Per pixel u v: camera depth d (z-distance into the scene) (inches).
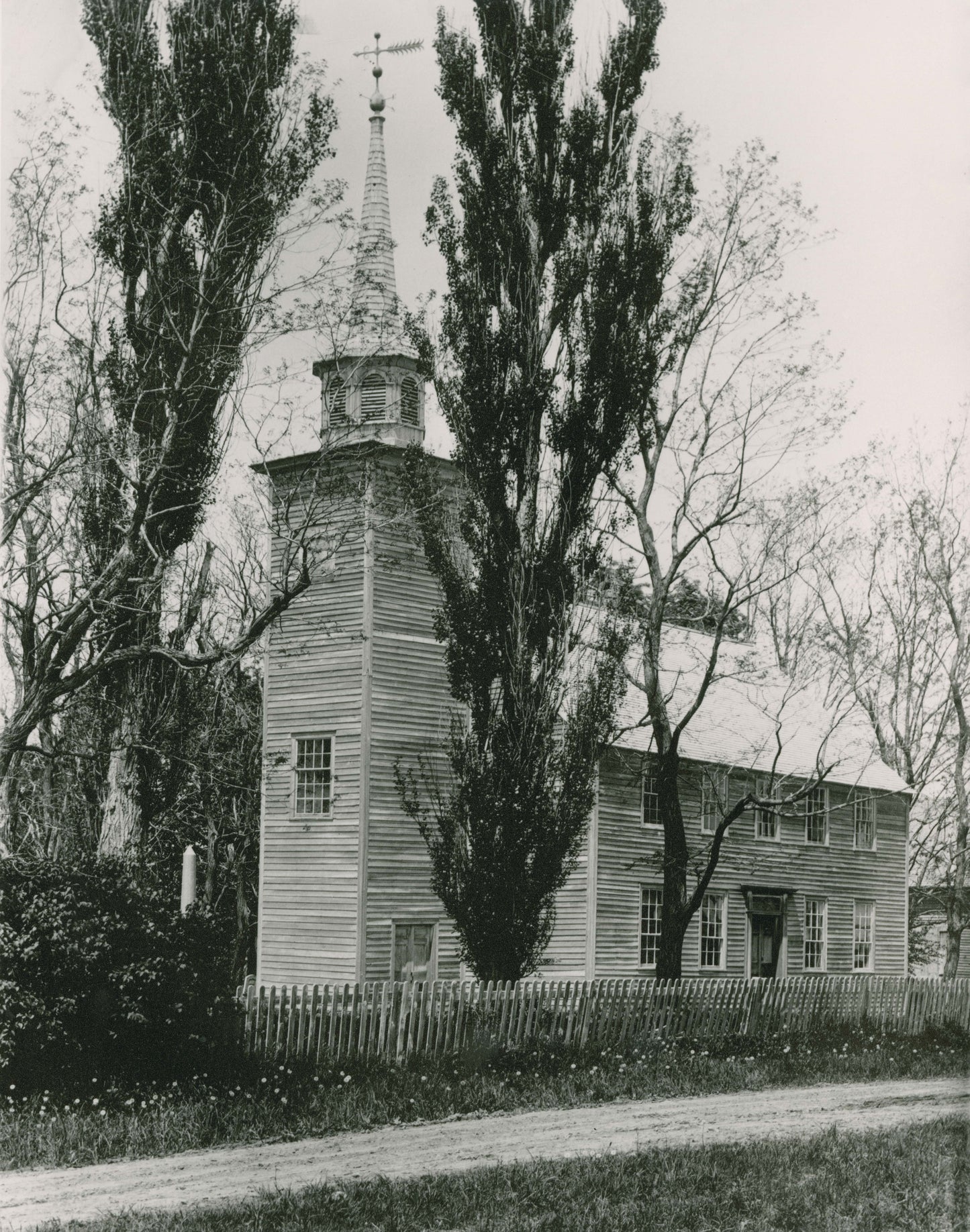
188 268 877.8
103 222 864.3
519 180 961.5
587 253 956.0
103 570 855.1
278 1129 572.4
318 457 984.3
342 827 1125.1
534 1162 515.5
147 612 824.3
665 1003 951.0
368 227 1222.9
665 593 1071.0
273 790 1175.0
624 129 987.9
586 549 937.5
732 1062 852.6
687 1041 924.6
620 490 1054.4
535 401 924.0
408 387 1133.7
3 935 564.4
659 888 1323.8
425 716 1172.5
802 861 1546.5
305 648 1116.5
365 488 936.9
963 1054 1063.6
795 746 1558.8
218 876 1275.8
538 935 888.9
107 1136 523.2
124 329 873.5
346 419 973.8
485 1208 439.2
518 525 928.9
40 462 845.8
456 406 939.3
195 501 878.4
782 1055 922.1
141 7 882.8
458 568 938.1
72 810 1077.8
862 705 1727.4
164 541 893.8
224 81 868.6
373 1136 579.2
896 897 1702.8
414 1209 432.5
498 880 866.1
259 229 879.1
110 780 921.5
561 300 948.6
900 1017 1183.6
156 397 866.8
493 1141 574.6
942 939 2082.9
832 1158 540.4
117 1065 585.3
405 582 1172.5
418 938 1144.8
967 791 1788.9
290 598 850.8
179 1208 426.3
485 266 948.6
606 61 993.5
